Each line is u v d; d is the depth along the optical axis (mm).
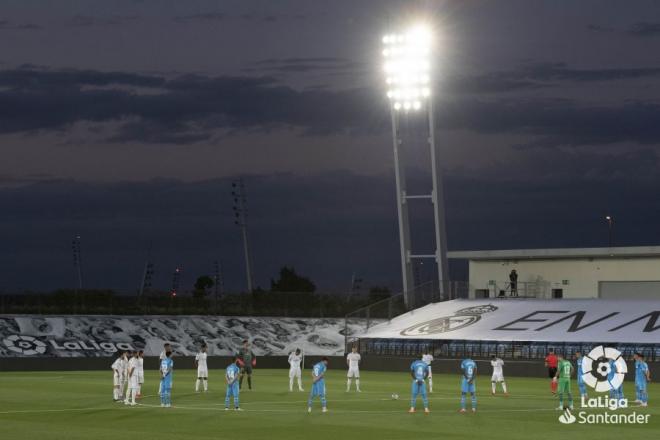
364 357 87062
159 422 38594
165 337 93250
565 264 96438
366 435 34844
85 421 38906
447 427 37531
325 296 102250
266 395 53281
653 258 91375
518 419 40781
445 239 95062
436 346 85562
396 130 94562
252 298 101000
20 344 85875
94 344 89188
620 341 77125
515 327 84312
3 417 40344
